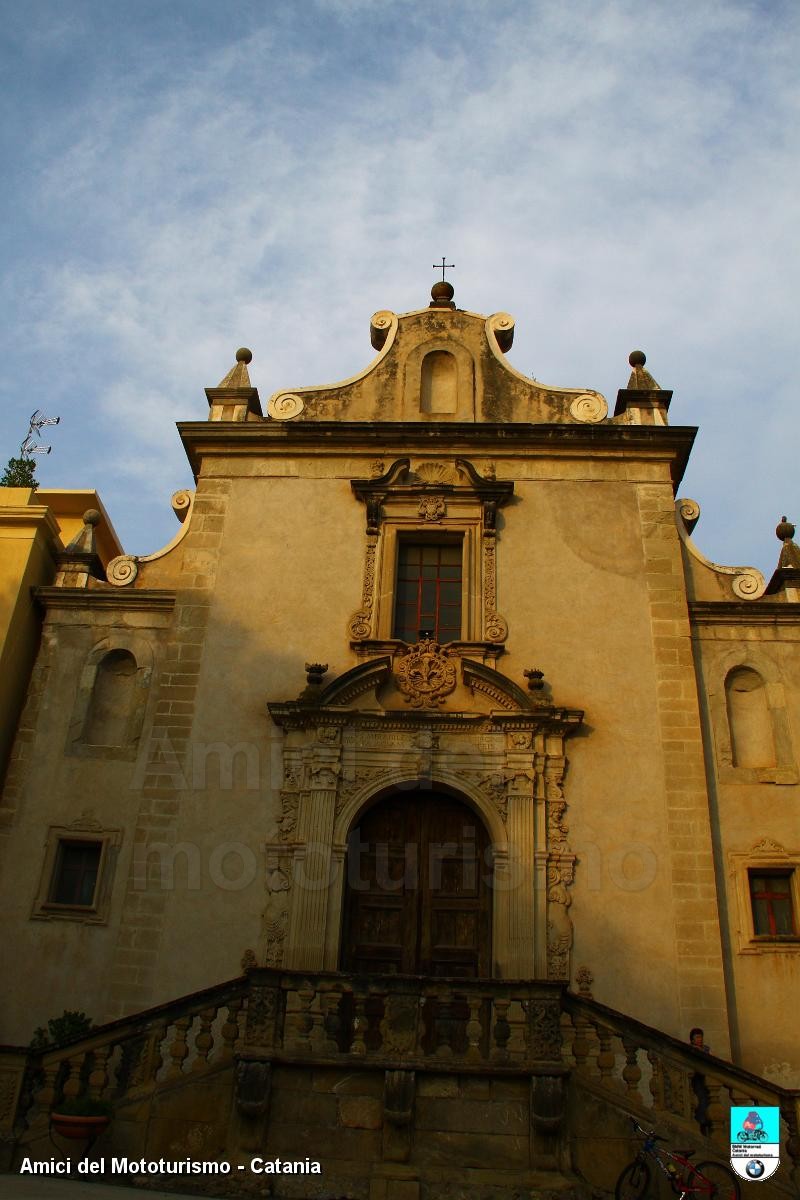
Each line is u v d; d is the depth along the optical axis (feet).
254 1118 40.19
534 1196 38.50
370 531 63.41
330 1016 42.37
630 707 57.98
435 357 71.00
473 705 57.98
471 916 54.49
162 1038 42.75
